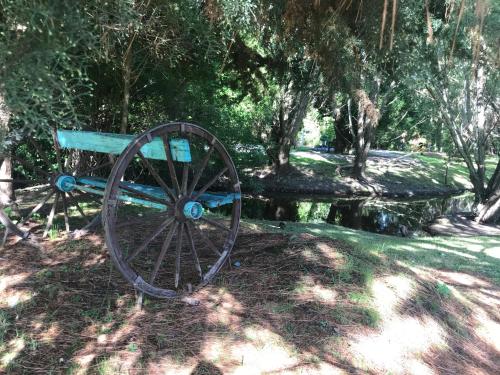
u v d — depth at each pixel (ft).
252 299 13.64
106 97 34.01
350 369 11.32
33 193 31.42
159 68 31.53
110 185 12.16
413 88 52.90
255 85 43.45
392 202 75.51
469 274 22.36
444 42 35.50
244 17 22.45
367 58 27.86
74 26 8.04
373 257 17.07
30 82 7.83
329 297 13.92
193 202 13.67
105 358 10.72
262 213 62.85
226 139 53.01
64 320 12.21
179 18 22.84
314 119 119.24
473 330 15.51
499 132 65.72
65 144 18.08
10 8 7.95
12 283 14.12
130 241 18.26
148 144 13.66
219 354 11.21
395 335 13.08
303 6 21.15
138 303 12.95
